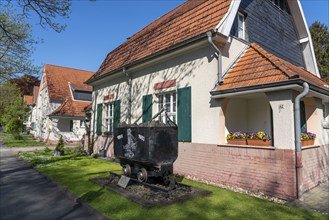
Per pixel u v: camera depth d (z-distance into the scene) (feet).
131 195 19.56
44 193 22.16
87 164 37.22
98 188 22.68
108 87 47.24
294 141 19.29
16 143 81.61
